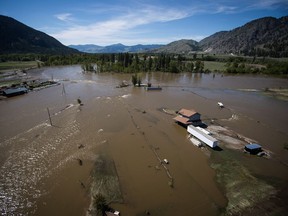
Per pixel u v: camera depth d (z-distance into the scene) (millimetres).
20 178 37344
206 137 50031
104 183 36344
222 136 54812
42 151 45875
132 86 120750
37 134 53875
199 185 36594
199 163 43125
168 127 60750
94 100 87062
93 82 131250
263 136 56031
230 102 90188
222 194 34594
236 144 50875
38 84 116312
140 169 40688
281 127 62750
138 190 35031
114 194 33875
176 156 45562
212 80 148625
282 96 102438
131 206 31562
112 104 81812
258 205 32125
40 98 89938
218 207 31750
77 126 59312
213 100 92875
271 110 79875
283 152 48000
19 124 60250
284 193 34781
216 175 39438
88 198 32938
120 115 69312
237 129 60188
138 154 45938
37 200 32625
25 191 34406
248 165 42562
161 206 31766
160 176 38781
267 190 35469
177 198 33469
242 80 149875
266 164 43062
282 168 41875
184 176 38938
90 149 47156
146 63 187750
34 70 186125
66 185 35812
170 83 133875
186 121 60438
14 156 43781
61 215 29906
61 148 47281
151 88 110500
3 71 172750
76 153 45344
